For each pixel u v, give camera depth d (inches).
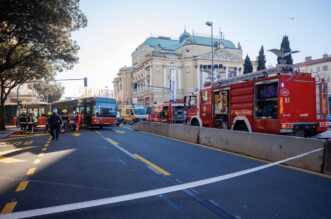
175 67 3351.4
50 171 339.3
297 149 351.6
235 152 475.8
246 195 236.1
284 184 268.4
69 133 936.3
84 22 849.5
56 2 718.5
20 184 279.7
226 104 622.5
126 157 432.8
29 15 703.1
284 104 485.7
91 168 353.1
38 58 993.5
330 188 254.4
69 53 991.0
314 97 511.8
